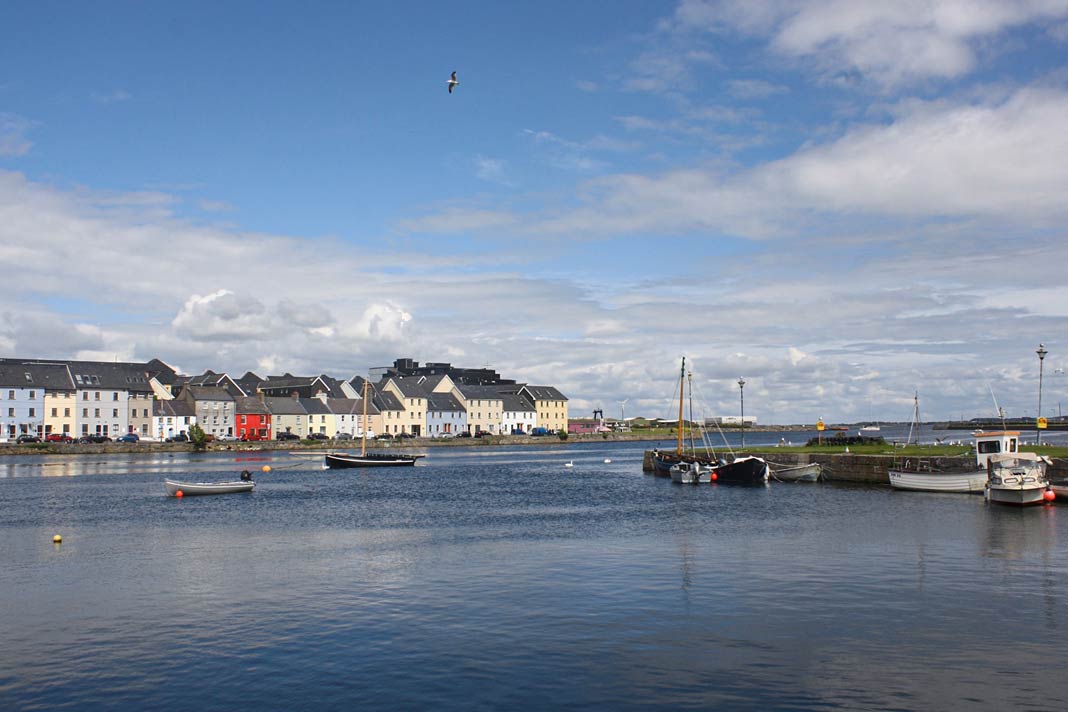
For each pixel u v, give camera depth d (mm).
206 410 192250
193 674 26219
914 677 25484
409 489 88375
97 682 25641
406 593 36094
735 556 43781
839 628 30266
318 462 136375
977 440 75875
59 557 45469
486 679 25516
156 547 48594
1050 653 27500
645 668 26344
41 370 168500
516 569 40938
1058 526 53250
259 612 33188
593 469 123500
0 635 30422
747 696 24094
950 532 51219
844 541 48250
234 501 75250
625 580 38156
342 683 25312
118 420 176375
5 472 110562
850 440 124438
